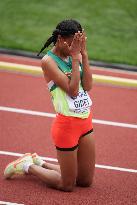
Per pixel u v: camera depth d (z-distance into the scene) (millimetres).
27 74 31562
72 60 18109
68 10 39969
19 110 27047
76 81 18094
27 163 20109
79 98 18484
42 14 39406
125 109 28156
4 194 19484
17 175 20766
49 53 18516
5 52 34406
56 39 18266
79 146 19094
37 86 30094
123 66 33844
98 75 32219
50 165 20422
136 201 19625
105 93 29828
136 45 37031
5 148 23188
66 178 19234
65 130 18500
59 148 18766
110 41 37031
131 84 31453
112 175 21500
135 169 22156
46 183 20016
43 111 27172
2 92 28969
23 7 40062
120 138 24844
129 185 20781
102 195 19781
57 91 18469
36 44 35906
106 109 27922
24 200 19172
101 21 39000
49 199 19234
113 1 41000
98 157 22875
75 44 17922
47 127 25453
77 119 18547
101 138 24656
